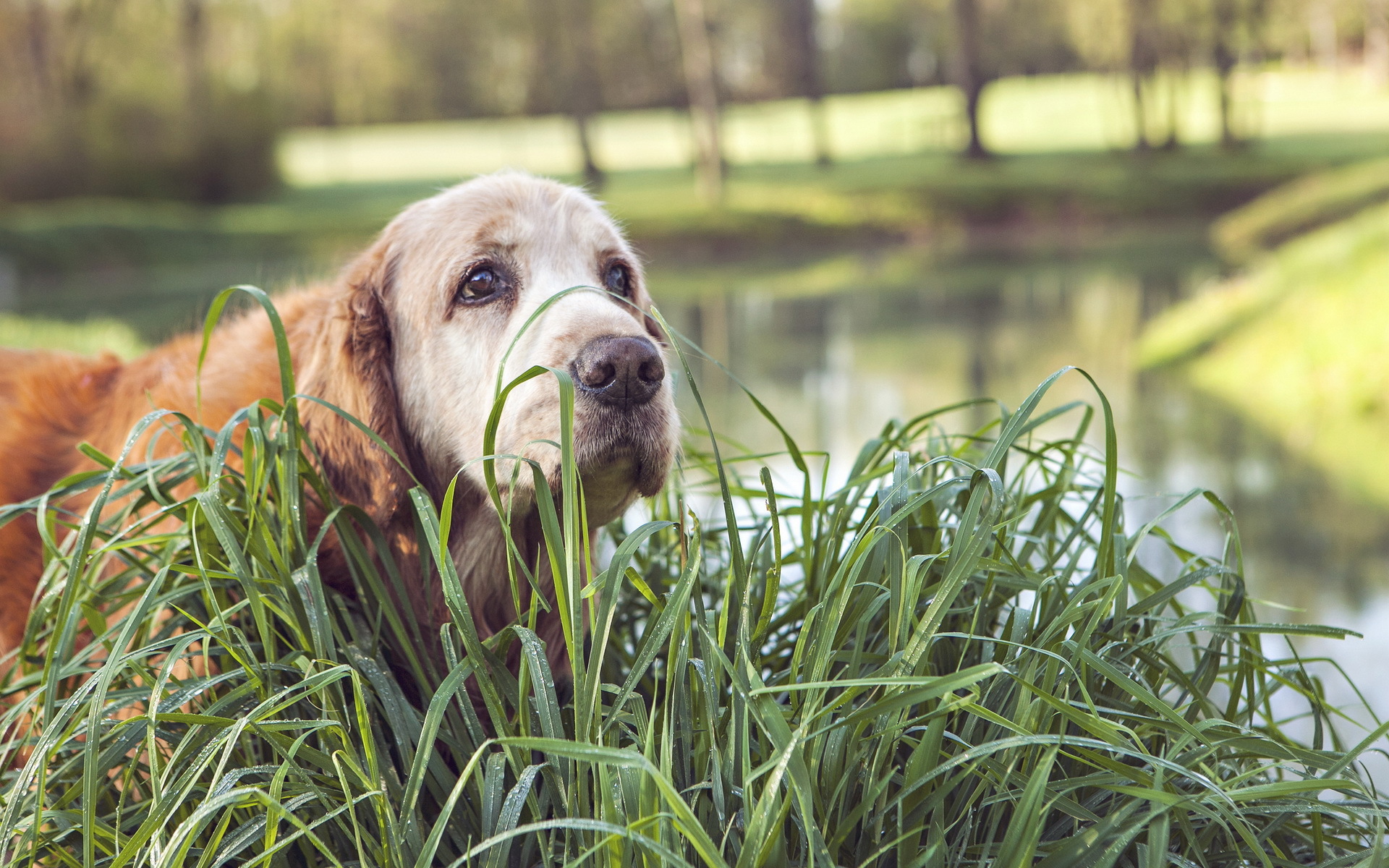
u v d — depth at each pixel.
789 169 47.62
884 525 1.84
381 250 2.70
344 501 2.43
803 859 1.70
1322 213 24.16
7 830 1.75
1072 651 1.92
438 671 2.37
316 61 55.19
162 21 37.97
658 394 2.27
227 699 1.88
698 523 1.89
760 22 57.59
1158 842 1.56
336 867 1.65
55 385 3.03
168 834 1.90
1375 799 1.79
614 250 2.72
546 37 46.19
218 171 36.28
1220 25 44.62
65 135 33.78
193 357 2.88
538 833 1.69
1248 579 5.59
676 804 1.49
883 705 1.64
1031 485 2.71
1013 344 14.92
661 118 70.44
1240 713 2.30
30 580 2.70
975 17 45.69
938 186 35.91
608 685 1.89
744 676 1.78
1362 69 65.19
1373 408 9.32
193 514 1.99
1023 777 1.77
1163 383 11.68
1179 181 35.97
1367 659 4.53
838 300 20.58
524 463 2.25
